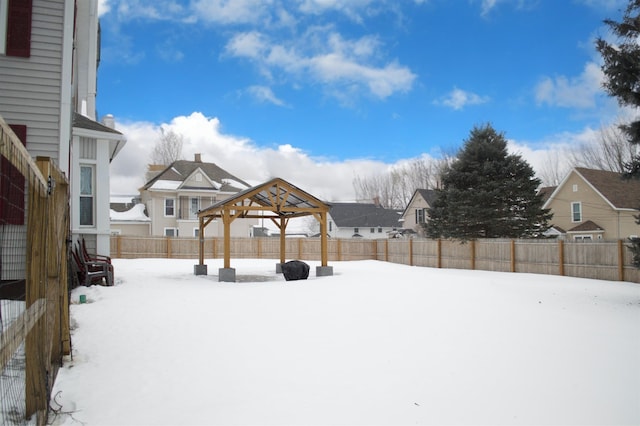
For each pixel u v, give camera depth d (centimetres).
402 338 650
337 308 856
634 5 1005
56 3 898
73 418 373
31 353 350
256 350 584
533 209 2295
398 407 420
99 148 1320
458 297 979
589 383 489
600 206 2839
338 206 5206
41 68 884
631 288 1300
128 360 530
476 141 2411
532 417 407
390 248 2534
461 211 2295
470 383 483
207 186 3581
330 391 454
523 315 820
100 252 1299
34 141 876
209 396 434
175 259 2400
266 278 1484
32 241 346
